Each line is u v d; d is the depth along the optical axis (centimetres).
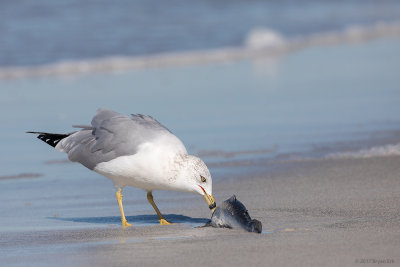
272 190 1038
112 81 2220
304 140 1399
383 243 717
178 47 2733
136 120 937
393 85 1962
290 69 2353
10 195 1087
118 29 2988
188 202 1017
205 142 1420
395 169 1123
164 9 3459
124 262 696
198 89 2048
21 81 2255
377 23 3259
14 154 1399
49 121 1656
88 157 910
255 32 2942
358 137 1397
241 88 2045
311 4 3803
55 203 1034
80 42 2750
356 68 2288
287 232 788
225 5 3641
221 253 710
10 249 769
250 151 1328
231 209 826
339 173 1120
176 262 687
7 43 2683
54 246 777
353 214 868
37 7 3325
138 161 875
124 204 1020
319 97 1858
